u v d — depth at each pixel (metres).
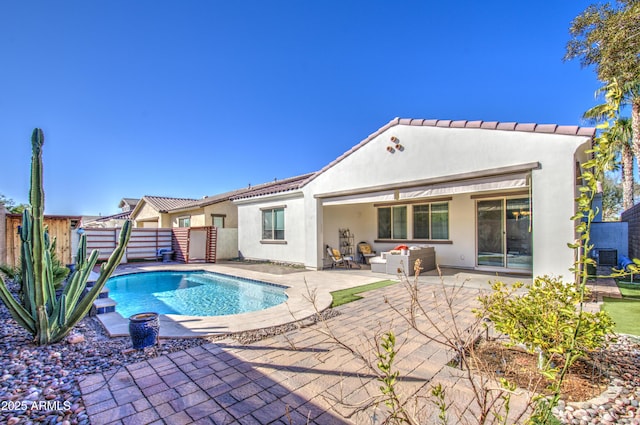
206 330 5.81
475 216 12.30
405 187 10.57
